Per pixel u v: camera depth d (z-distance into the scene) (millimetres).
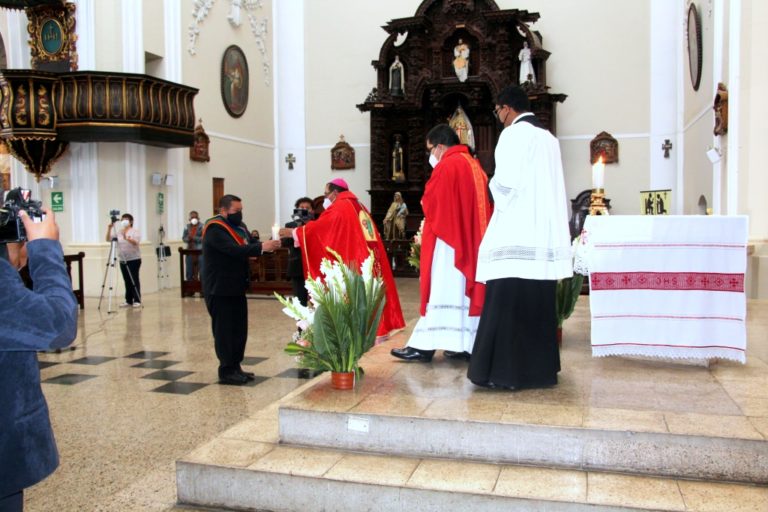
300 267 7574
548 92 16438
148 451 4594
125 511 3650
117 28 12750
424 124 17797
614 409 3621
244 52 17172
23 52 13258
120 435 4922
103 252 12672
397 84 17656
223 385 6312
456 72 17281
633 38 16812
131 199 12977
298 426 3830
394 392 4074
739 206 9711
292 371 6836
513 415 3559
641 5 16719
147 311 10992
